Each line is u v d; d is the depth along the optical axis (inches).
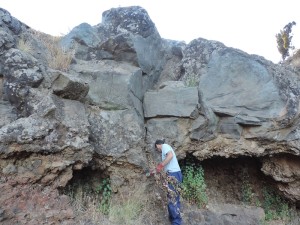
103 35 271.3
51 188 163.5
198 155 237.5
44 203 153.6
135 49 244.1
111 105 214.4
